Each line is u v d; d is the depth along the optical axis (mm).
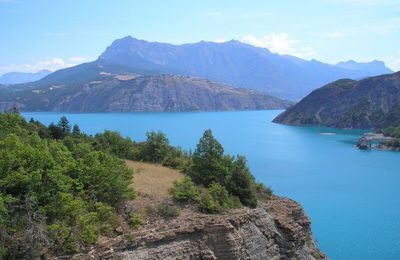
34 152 35062
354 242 66625
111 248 32500
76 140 61531
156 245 35094
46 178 34000
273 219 45844
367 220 78812
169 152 68500
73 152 44594
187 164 59938
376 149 191125
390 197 97500
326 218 80562
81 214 33688
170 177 52969
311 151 182125
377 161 156500
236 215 41312
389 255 61750
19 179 32469
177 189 43688
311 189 106312
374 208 87812
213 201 42281
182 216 39500
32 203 31500
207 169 50531
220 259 38094
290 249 44781
